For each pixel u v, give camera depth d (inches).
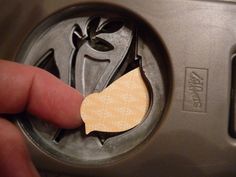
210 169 2.7
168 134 2.7
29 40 2.8
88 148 2.8
